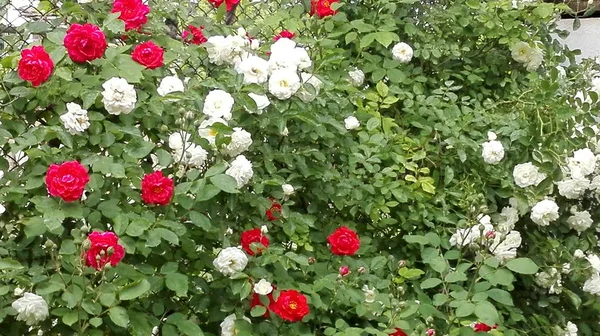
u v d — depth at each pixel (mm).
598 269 2334
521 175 2432
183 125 1911
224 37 2369
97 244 1664
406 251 2441
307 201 2359
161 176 1837
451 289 2082
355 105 2580
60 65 1951
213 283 1967
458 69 2961
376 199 2338
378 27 2777
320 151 2312
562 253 2404
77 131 1892
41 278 1707
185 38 2416
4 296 1720
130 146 1893
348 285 2025
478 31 2904
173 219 1908
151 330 1818
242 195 2070
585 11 3180
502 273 1920
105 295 1694
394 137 2504
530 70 2922
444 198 2467
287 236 2186
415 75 2850
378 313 1991
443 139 2588
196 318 2000
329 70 2445
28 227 1771
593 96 2502
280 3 2807
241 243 1998
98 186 1848
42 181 1823
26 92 1906
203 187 1856
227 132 1928
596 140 2496
